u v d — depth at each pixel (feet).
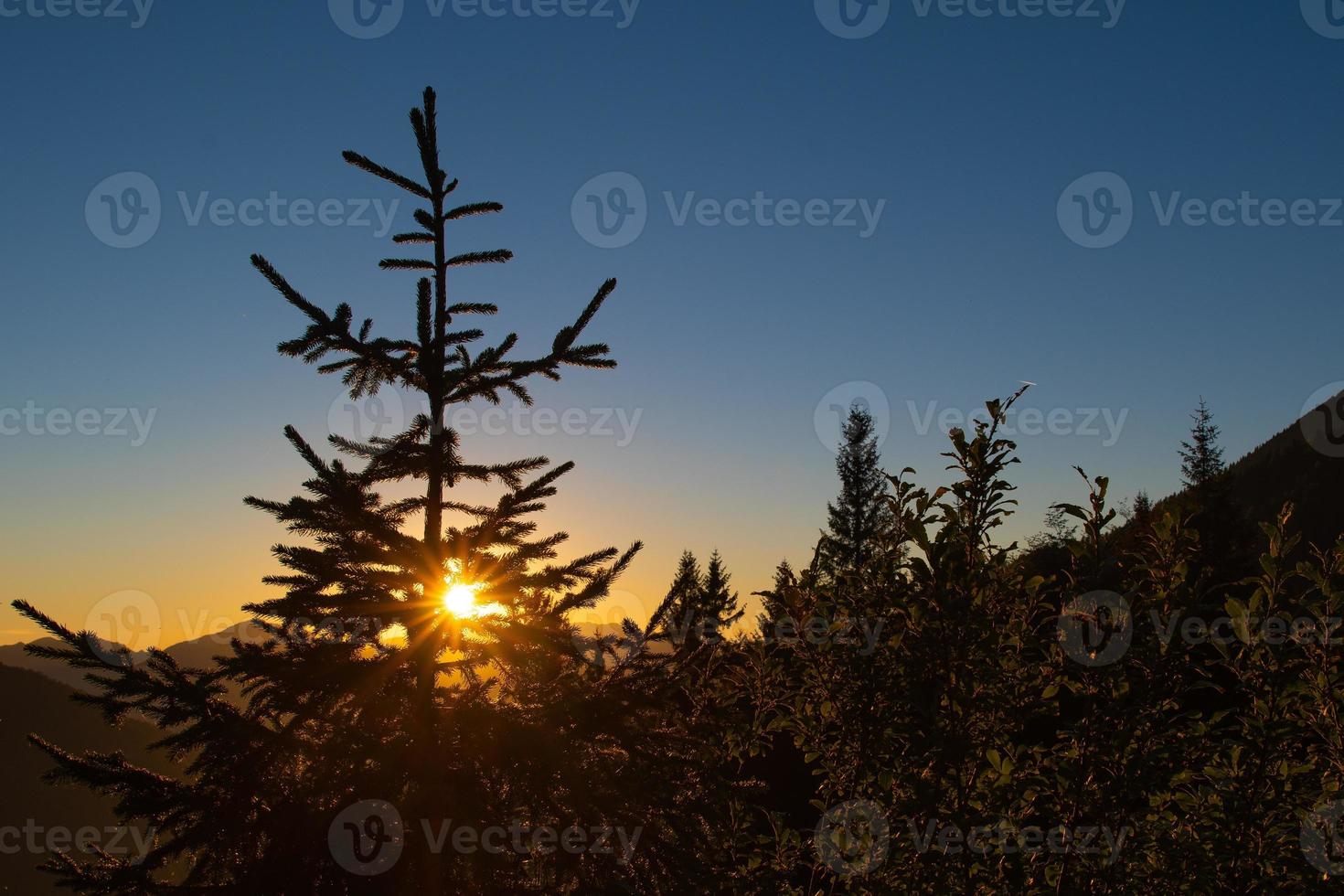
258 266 15.43
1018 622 18.90
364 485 17.21
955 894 16.53
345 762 14.79
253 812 14.58
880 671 18.97
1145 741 16.92
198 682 15.34
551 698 16.57
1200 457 186.91
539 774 14.60
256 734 14.39
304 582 16.28
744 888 18.84
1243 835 16.08
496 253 18.48
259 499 15.52
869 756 19.25
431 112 18.63
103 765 14.99
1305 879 15.62
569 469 17.17
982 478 17.48
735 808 20.66
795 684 22.81
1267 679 16.76
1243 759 16.57
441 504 17.84
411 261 18.30
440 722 15.79
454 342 18.22
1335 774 16.53
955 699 17.01
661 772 17.10
